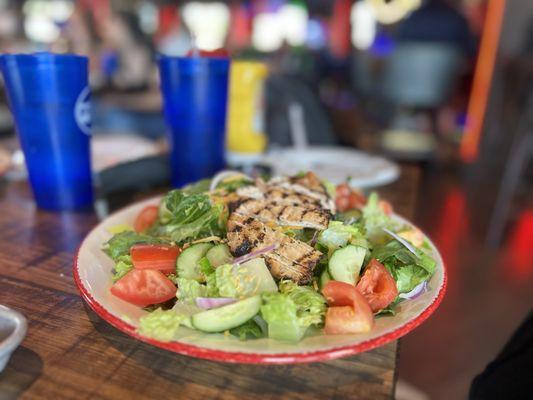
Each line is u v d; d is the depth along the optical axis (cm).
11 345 21
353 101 236
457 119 215
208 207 32
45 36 259
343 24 296
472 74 201
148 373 23
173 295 27
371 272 27
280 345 22
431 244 35
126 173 53
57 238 40
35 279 33
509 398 36
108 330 26
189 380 22
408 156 185
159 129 107
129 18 205
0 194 53
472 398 39
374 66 233
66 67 43
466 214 140
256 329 23
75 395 21
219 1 293
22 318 23
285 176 41
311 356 21
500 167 168
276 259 28
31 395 21
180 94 50
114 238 32
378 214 37
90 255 31
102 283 28
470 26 189
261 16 308
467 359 75
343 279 27
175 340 22
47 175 46
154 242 31
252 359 21
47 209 48
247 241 29
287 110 88
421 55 167
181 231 32
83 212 47
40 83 42
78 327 27
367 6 259
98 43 191
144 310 25
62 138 45
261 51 286
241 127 62
